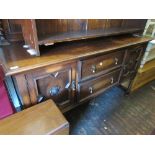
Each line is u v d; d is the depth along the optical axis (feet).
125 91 5.73
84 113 4.77
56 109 2.58
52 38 2.60
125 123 4.49
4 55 2.55
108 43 3.52
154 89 6.25
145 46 4.35
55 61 2.40
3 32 3.06
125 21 4.06
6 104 2.74
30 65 2.20
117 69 3.87
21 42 3.16
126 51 3.71
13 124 2.30
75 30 3.21
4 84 2.72
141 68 4.96
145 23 4.32
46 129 2.25
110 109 5.01
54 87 2.79
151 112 4.99
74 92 3.24
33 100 2.62
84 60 2.86
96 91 3.78
